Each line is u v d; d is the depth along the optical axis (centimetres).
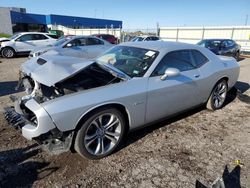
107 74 346
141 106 333
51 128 266
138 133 387
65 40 1097
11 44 1439
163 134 388
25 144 341
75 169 291
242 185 273
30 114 296
